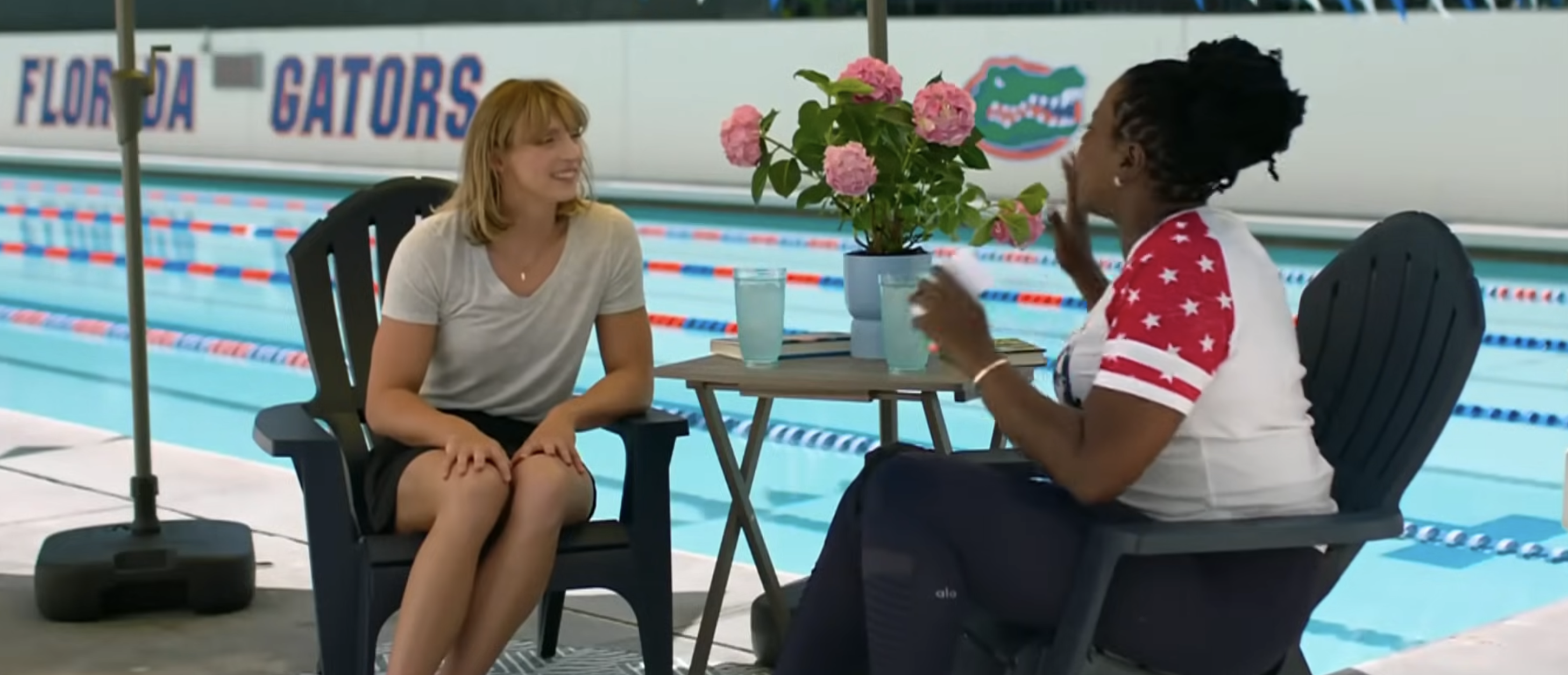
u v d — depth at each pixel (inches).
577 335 118.4
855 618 93.7
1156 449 82.0
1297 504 87.3
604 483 217.0
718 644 133.3
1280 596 86.4
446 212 117.0
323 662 107.7
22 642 132.6
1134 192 89.4
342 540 107.5
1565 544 184.5
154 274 425.4
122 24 142.7
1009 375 85.4
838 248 436.5
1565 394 265.4
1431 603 163.8
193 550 140.7
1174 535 81.0
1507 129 397.4
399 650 102.5
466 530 104.0
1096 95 451.5
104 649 131.1
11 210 550.0
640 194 526.0
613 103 552.1
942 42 481.4
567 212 118.2
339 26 613.3
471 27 577.3
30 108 705.0
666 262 424.5
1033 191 119.3
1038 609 86.4
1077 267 105.0
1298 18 422.6
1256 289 85.4
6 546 160.2
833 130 117.3
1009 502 86.2
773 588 123.6
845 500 94.4
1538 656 123.8
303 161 628.4
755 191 118.4
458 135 580.4
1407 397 89.4
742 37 522.3
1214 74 86.1
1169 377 81.8
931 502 87.0
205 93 653.9
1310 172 425.4
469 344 116.6
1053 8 465.7
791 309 356.5
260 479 192.7
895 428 130.3
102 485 187.0
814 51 510.0
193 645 132.4
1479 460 224.7
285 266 435.5
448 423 110.2
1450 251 89.1
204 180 630.5
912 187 116.5
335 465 107.1
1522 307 338.3
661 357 314.0
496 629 105.7
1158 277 83.6
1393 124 412.8
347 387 124.6
